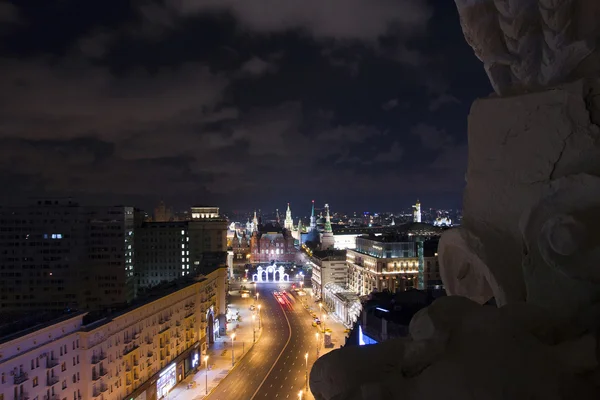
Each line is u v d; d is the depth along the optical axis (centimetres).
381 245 12394
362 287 13388
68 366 5122
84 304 11488
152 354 6912
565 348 387
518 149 538
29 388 4541
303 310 13888
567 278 454
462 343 390
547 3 538
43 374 4731
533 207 496
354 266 14188
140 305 6694
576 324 438
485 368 360
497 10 614
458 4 647
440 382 359
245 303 15025
